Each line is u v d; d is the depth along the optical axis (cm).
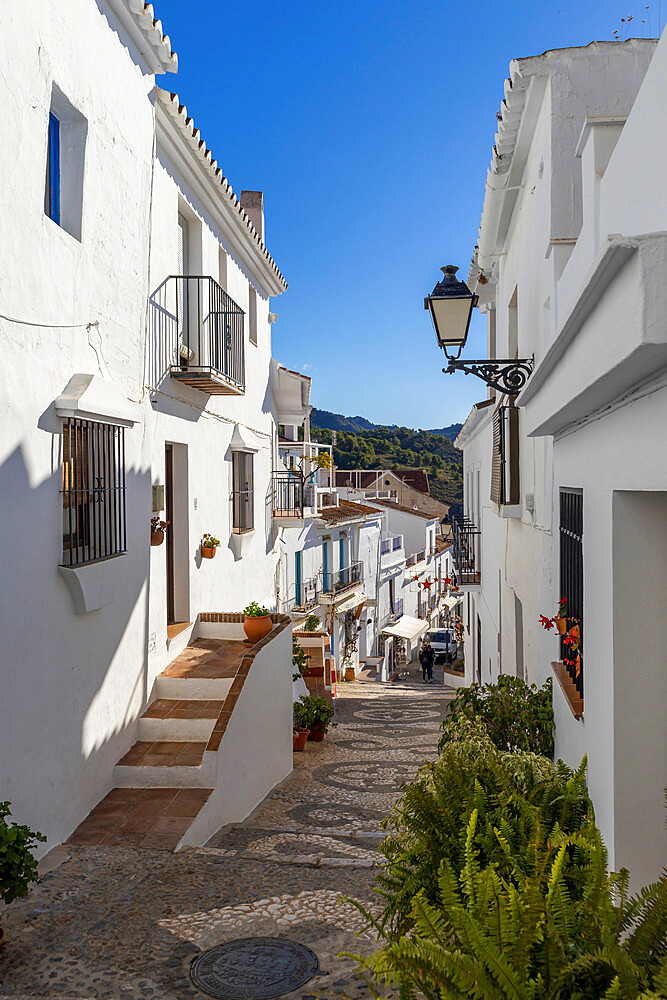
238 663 917
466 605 2120
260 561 1418
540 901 234
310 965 393
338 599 2270
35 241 548
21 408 530
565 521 596
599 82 656
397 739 1304
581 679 512
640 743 390
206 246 1055
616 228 448
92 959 401
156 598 855
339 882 510
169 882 505
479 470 1627
